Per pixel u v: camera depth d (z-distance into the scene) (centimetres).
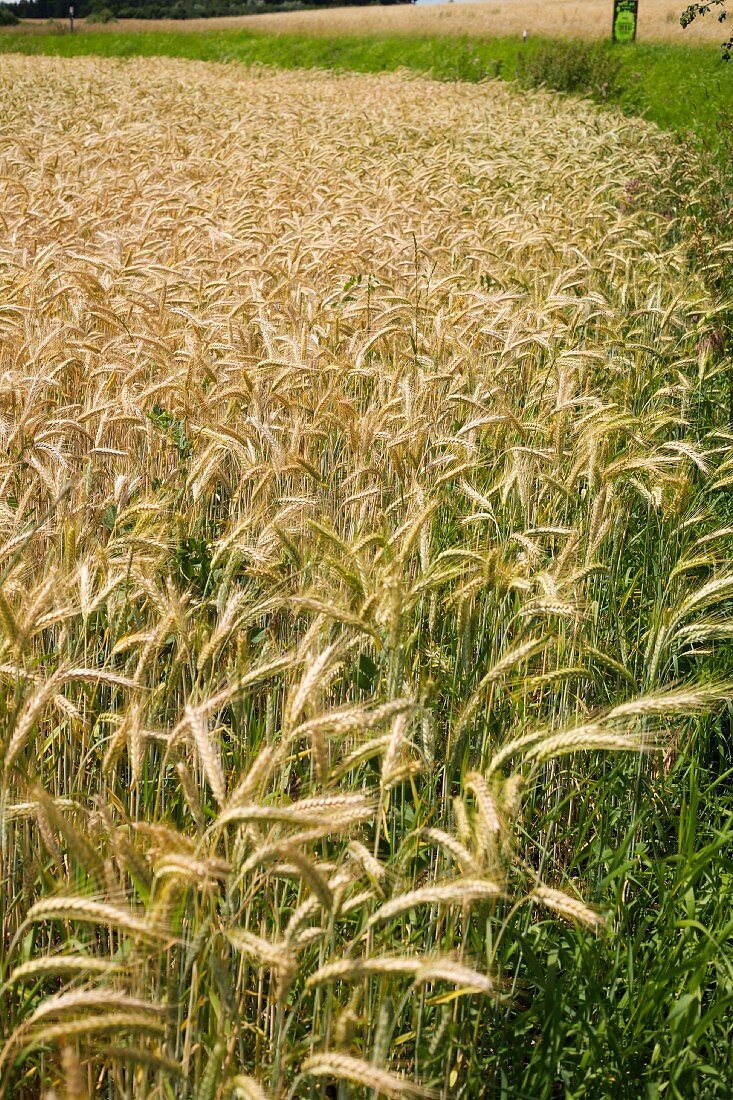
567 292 1021
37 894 360
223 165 1664
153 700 341
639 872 414
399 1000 316
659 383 868
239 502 582
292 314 720
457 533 588
